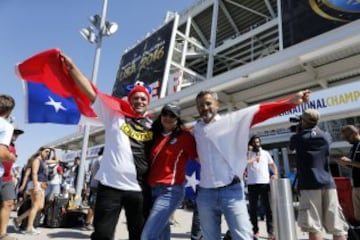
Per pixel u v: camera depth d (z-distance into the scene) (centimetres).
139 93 300
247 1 3066
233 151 269
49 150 660
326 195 336
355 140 428
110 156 274
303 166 347
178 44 3359
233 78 1319
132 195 270
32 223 583
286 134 1398
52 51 292
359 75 1196
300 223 342
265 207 554
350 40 955
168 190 279
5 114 354
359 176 417
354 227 397
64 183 1099
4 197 436
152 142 293
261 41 3089
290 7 1482
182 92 1586
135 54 3039
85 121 340
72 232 610
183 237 588
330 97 752
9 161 339
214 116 284
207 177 270
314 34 1332
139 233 274
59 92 327
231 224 255
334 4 1293
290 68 1256
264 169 560
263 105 274
